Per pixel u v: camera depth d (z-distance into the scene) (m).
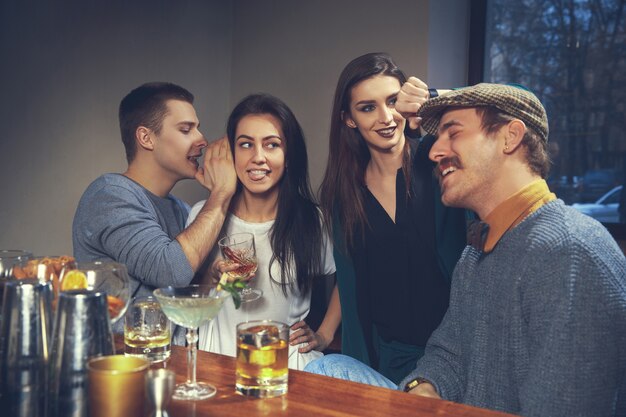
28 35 3.25
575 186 3.38
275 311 2.03
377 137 2.04
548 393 1.14
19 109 3.24
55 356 1.00
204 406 1.08
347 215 2.10
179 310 1.11
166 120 2.05
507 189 1.37
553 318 1.17
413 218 2.04
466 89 1.41
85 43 3.47
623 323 1.14
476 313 1.38
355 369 1.58
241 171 2.00
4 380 1.01
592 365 1.12
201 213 1.96
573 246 1.18
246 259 1.78
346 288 2.12
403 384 1.45
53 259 1.29
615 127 3.25
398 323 2.07
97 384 0.95
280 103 2.03
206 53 4.08
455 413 1.07
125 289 1.19
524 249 1.28
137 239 1.85
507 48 3.56
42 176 3.35
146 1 3.72
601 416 1.13
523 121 1.36
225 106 4.22
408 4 3.41
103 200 1.91
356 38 3.63
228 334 1.99
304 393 1.16
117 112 3.64
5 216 3.22
